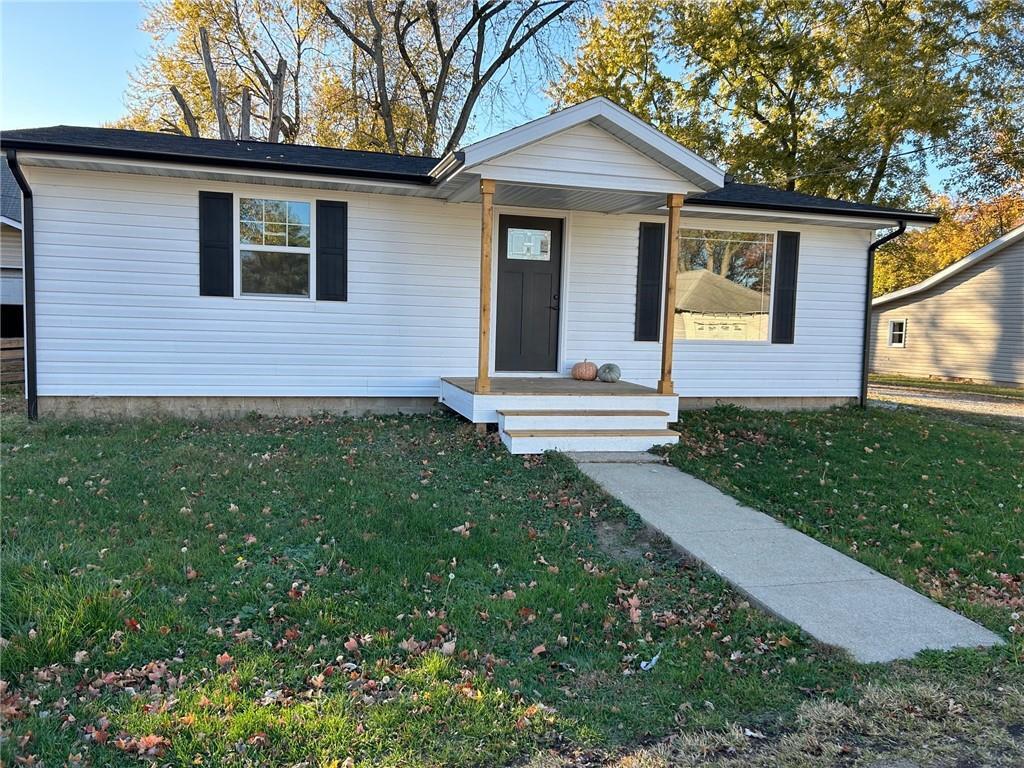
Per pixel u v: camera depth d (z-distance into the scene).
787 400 9.96
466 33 22.30
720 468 6.36
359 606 3.30
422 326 8.59
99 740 2.27
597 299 9.16
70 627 2.89
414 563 3.84
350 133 23.31
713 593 3.74
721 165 22.50
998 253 18.47
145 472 5.33
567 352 9.10
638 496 5.40
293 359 8.20
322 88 22.95
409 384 8.63
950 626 3.33
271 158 7.87
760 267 9.63
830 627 3.28
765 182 22.09
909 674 2.86
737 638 3.22
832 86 20.33
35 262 7.32
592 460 6.60
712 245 9.46
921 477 6.27
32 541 3.81
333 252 8.17
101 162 6.90
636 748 2.35
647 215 9.18
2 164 13.64
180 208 7.64
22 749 2.19
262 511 4.57
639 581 3.85
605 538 4.62
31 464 5.43
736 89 21.62
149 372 7.79
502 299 8.89
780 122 21.47
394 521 4.49
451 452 6.55
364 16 21.61
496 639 3.11
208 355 7.93
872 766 2.27
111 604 3.09
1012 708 2.62
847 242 9.88
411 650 2.93
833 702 2.64
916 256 26.08
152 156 6.84
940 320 20.55
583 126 7.00
